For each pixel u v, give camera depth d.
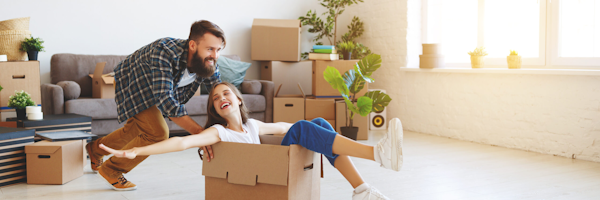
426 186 2.37
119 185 2.24
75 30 4.05
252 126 1.88
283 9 5.01
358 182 1.73
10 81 3.02
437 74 4.18
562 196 2.18
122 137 2.27
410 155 3.23
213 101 1.78
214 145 1.65
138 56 1.93
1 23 3.20
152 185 2.35
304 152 1.62
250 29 4.83
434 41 4.52
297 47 4.52
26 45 3.21
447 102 4.08
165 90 1.82
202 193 2.21
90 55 3.87
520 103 3.45
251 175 1.56
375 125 4.51
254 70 4.86
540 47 3.56
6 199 2.06
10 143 2.29
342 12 5.34
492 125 3.68
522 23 3.71
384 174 2.63
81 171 2.50
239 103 1.87
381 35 4.88
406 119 4.60
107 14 4.17
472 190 2.29
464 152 3.34
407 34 4.53
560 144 3.19
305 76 4.62
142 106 1.97
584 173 2.66
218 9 4.66
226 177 1.62
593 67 3.18
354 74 3.80
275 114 4.03
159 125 2.05
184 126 1.85
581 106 3.04
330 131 1.63
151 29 4.38
